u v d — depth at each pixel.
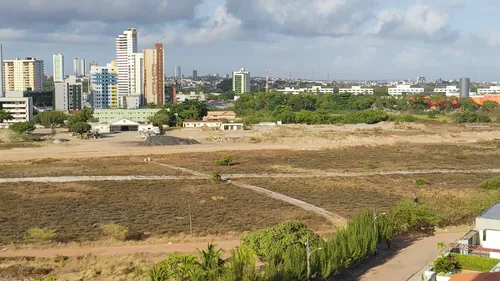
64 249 82.44
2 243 84.44
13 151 196.50
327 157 180.00
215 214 102.50
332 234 86.69
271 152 190.75
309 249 65.56
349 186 131.38
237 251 63.41
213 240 86.69
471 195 118.44
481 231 75.88
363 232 76.00
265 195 120.06
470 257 69.19
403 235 91.44
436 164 168.25
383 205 110.19
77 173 147.00
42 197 116.56
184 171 152.12
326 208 107.88
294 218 99.44
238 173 149.25
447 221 97.81
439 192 123.44
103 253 80.38
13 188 125.81
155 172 149.75
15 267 73.75
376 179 141.38
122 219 98.62
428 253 80.69
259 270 61.44
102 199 114.62
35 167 158.38
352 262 74.12
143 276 69.06
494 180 129.38
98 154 187.00
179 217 100.38
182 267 58.19
